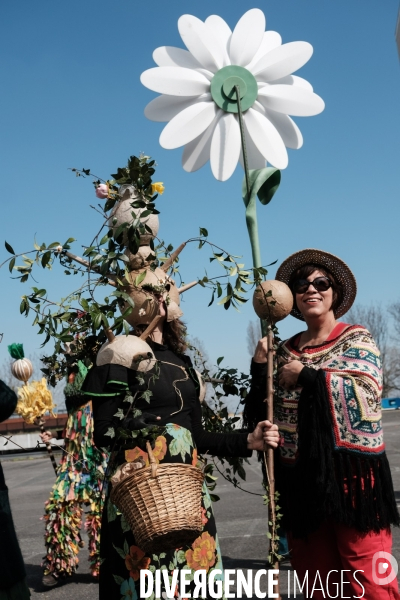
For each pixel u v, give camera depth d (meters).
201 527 2.75
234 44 3.95
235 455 3.12
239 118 3.72
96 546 5.16
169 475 2.71
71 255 3.07
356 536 3.05
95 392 2.93
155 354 3.12
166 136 3.86
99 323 2.89
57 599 4.84
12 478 15.49
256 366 3.35
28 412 4.16
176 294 3.23
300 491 3.16
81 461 5.12
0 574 2.57
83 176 3.19
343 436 3.08
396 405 41.12
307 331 3.51
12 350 4.30
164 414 2.98
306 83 4.17
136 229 3.06
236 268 3.19
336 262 3.46
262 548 5.93
